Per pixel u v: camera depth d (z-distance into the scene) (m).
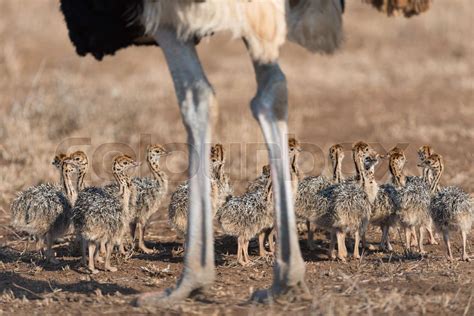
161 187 21.14
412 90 42.16
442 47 51.62
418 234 21.41
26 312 15.06
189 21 13.79
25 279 17.98
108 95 36.06
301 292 14.45
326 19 14.40
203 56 49.31
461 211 18.84
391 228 22.23
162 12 13.95
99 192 19.45
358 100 40.28
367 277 17.30
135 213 20.62
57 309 15.18
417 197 19.89
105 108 34.38
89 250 18.78
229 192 21.44
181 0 13.72
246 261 19.52
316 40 14.49
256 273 18.45
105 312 14.66
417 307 14.76
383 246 20.78
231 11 13.72
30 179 26.97
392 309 14.53
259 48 13.95
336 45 14.73
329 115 37.34
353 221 19.52
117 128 33.34
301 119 36.25
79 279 18.08
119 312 14.59
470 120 35.81
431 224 21.14
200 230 14.41
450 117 36.41
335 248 21.08
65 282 17.77
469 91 41.84
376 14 57.53
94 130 32.38
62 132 32.72
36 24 51.72
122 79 42.81
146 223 22.08
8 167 27.95
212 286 15.52
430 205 19.44
